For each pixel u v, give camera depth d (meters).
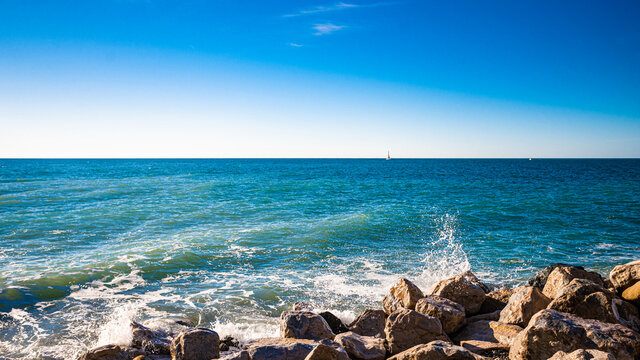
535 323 6.20
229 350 7.69
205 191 37.31
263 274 12.85
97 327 8.84
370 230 19.53
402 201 30.92
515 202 29.86
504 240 17.92
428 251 16.02
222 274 12.79
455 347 5.96
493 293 9.63
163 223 20.80
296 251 15.58
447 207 27.34
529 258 15.03
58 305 10.10
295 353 6.44
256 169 98.19
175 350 6.71
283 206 27.59
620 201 30.03
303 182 50.56
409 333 7.07
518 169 98.94
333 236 18.09
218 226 20.17
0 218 21.23
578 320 6.33
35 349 7.79
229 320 9.30
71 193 33.69
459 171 87.31
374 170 92.81
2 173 67.00
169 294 11.00
